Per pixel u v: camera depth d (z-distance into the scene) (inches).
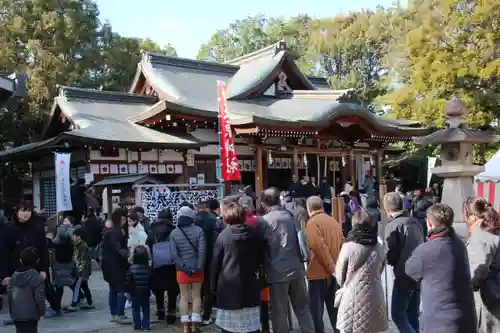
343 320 178.2
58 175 505.0
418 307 215.6
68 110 674.2
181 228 247.4
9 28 911.0
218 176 703.7
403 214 210.5
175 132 671.8
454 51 726.5
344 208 513.7
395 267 204.4
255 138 679.7
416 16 813.9
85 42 1006.4
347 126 721.0
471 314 147.5
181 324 274.5
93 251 378.9
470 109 726.5
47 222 536.1
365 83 1382.9
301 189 618.8
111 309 284.0
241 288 204.4
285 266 217.5
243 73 847.1
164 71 797.9
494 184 444.1
